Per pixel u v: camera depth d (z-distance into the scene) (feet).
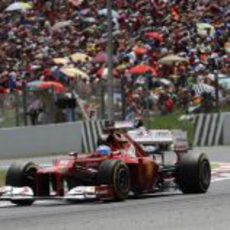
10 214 130.31
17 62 419.13
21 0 505.25
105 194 139.13
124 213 124.77
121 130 152.35
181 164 157.17
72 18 474.49
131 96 320.91
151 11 453.99
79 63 392.47
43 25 470.80
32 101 309.01
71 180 144.15
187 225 107.76
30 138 304.91
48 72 345.72
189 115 327.06
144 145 159.43
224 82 330.75
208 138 325.42
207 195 155.33
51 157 297.74
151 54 389.19
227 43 409.28
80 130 317.42
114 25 444.55
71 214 125.70
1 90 354.54
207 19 445.37
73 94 317.01
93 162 144.97
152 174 154.51
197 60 380.17
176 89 334.65
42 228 107.14
